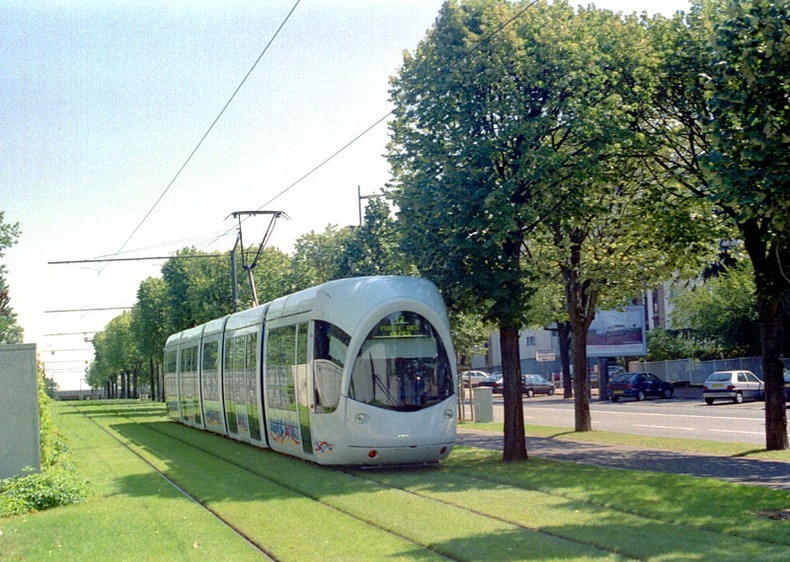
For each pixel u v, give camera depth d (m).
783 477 15.48
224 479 17.86
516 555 9.73
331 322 18.83
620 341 54.91
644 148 20.59
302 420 19.92
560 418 37.72
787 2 12.55
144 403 83.12
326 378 18.61
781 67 12.66
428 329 18.53
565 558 9.45
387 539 11.05
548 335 92.88
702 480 14.76
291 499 14.76
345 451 17.84
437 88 18.61
